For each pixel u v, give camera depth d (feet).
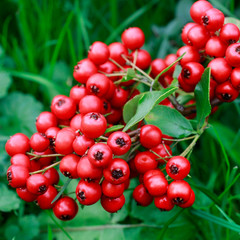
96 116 0.77
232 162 1.00
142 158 0.81
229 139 1.03
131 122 0.80
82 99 0.82
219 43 0.82
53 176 0.82
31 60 1.17
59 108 0.83
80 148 0.77
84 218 0.95
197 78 0.83
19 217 0.94
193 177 0.99
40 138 0.79
